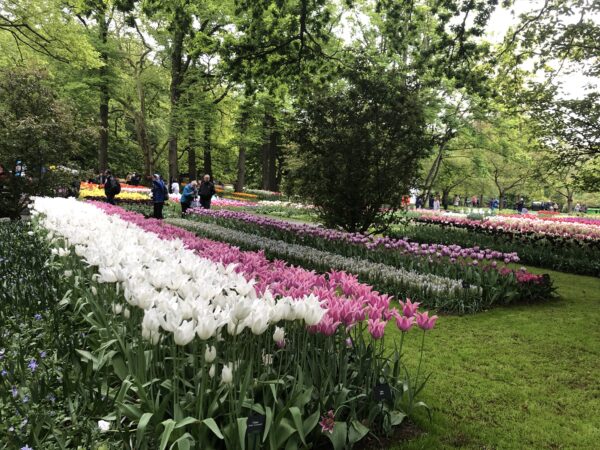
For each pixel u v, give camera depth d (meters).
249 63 13.63
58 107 14.92
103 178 30.48
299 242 11.34
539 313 6.75
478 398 3.98
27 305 4.31
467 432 3.39
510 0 11.55
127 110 36.97
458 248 8.64
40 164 14.49
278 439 2.47
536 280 7.66
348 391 2.88
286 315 2.73
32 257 6.30
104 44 32.19
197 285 3.06
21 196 15.20
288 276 3.84
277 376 2.89
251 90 14.42
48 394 2.65
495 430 3.45
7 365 3.10
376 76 11.85
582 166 12.89
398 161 11.95
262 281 3.54
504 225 17.39
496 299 7.24
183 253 4.49
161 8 12.50
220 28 27.42
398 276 7.30
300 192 12.73
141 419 2.20
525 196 63.88
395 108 11.41
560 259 11.10
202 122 32.78
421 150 11.92
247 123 36.31
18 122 13.92
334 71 13.64
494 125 28.41
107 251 3.95
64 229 5.61
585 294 8.19
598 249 11.83
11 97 14.16
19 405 2.51
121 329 3.24
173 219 15.52
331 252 10.13
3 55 27.30
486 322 6.23
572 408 3.86
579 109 11.27
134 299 2.80
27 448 2.04
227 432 2.38
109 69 34.06
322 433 2.79
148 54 35.09
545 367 4.71
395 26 13.10
